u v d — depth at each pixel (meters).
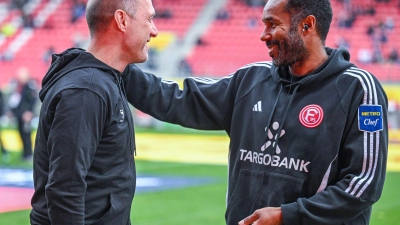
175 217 7.48
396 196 9.06
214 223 7.16
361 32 24.56
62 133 2.75
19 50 26.30
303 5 2.98
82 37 26.50
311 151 2.94
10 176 10.98
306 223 2.83
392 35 24.38
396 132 17.64
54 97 2.83
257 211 2.89
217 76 23.70
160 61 22.16
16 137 18.44
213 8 26.94
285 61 3.03
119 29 3.02
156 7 27.25
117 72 3.05
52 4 28.44
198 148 15.77
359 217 3.02
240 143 3.19
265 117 3.09
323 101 2.96
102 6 3.01
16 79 22.78
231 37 25.42
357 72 2.97
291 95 3.04
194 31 25.97
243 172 3.14
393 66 22.62
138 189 9.66
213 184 10.20
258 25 25.78
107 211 2.93
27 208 7.97
